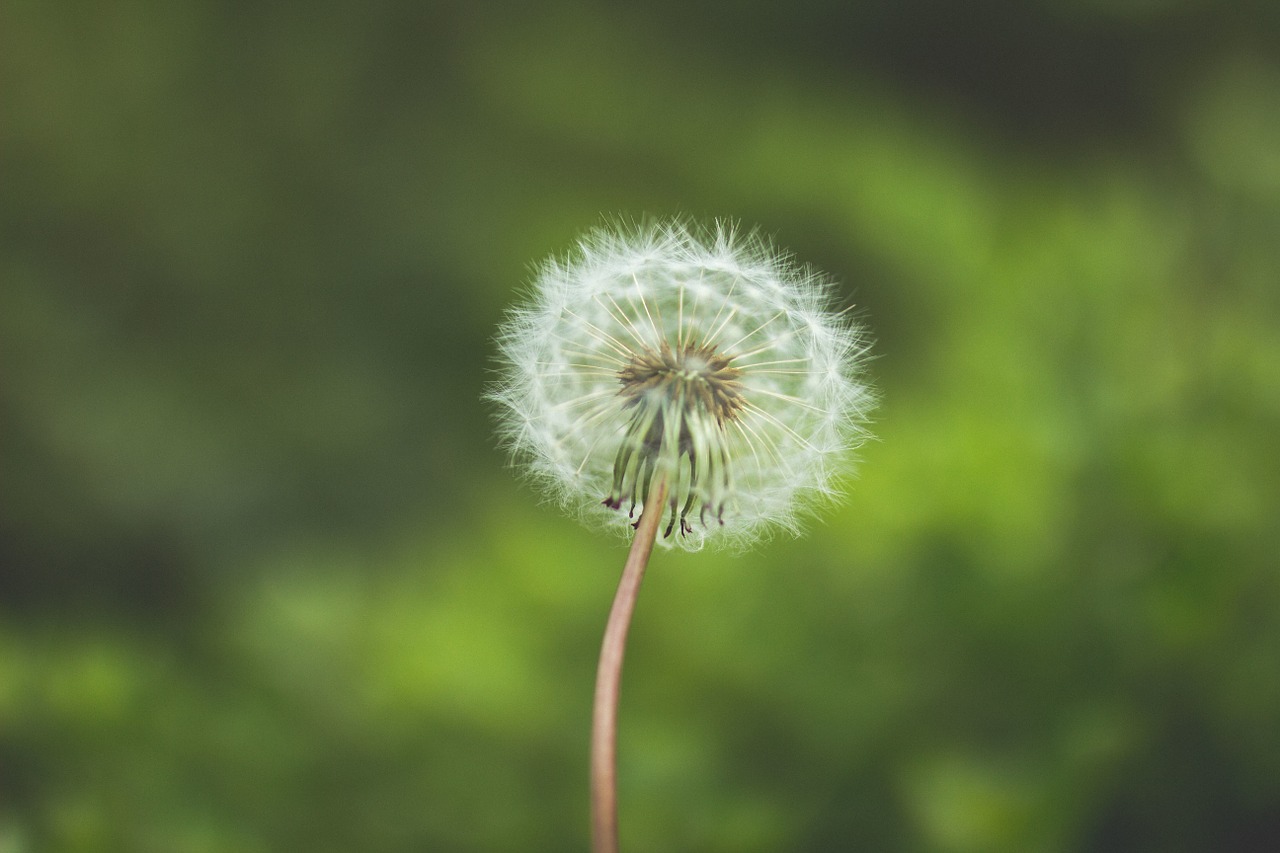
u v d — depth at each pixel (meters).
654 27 1.11
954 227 0.83
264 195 1.07
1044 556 0.53
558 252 0.99
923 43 1.16
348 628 0.58
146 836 0.53
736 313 0.46
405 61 1.10
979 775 0.51
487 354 0.99
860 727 0.53
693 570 0.56
